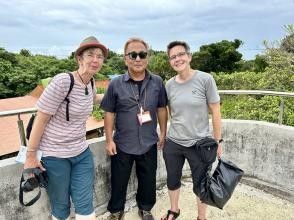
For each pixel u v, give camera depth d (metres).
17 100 21.33
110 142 2.59
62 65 37.03
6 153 12.52
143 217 2.82
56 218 2.26
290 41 10.28
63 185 2.13
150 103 2.51
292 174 3.06
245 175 3.42
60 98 1.93
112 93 2.49
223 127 3.46
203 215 2.70
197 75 2.40
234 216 2.88
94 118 12.63
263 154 3.27
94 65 2.00
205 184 2.42
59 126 2.03
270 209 2.96
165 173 3.50
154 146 2.67
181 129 2.48
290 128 3.08
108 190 2.97
